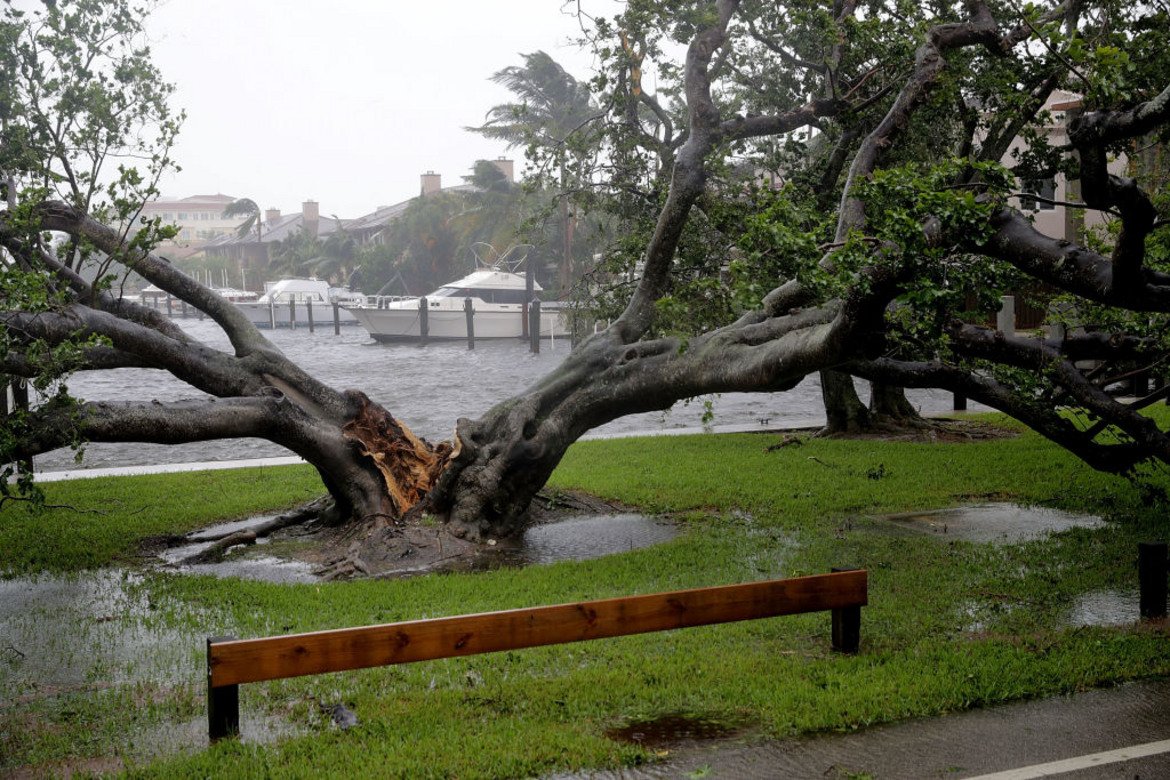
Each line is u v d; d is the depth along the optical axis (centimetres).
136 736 699
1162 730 663
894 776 603
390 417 1467
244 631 950
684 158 1361
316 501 1512
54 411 1184
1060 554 1166
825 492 1591
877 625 912
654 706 722
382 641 679
